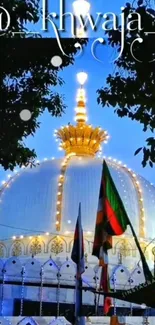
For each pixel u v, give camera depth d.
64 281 30.81
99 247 17.48
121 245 35.59
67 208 37.50
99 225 17.42
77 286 18.70
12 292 30.23
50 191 38.75
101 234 17.39
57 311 28.50
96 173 40.22
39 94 11.80
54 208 37.59
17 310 30.14
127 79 11.49
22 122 11.73
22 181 40.50
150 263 35.56
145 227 37.81
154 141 11.16
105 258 17.44
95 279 30.33
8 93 11.45
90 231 35.53
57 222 36.72
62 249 35.34
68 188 38.72
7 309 29.88
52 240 35.72
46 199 38.31
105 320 24.61
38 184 39.56
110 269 33.56
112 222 17.02
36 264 31.00
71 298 30.64
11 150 12.05
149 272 14.07
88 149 44.62
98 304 27.75
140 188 40.53
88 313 29.52
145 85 11.33
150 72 11.08
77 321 18.06
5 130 11.62
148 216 38.88
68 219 36.84
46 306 30.78
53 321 26.28
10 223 37.75
